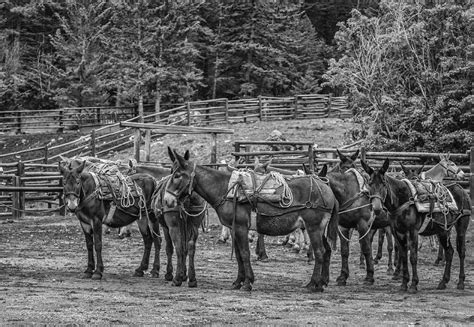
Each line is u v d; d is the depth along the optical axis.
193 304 13.86
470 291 16.84
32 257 20.69
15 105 56.03
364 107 33.56
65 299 14.07
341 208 17.55
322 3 69.19
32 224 28.91
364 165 16.11
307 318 12.75
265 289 16.06
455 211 17.11
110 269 18.77
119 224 17.58
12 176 31.34
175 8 52.88
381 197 15.88
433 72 31.50
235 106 48.16
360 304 14.41
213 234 26.61
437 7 31.73
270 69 58.78
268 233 16.02
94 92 53.91
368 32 34.09
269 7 58.56
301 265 20.38
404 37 32.16
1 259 20.14
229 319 12.52
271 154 28.19
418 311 13.82
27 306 13.30
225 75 60.47
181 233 16.52
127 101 56.81
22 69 58.78
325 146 39.28
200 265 19.81
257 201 15.79
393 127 31.78
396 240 16.67
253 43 58.19
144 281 16.92
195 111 47.16
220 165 27.48
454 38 31.64
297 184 16.08
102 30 53.53
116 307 13.37
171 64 52.97
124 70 51.41
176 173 15.89
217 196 15.93
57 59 59.09
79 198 16.89
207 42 60.16
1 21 56.12
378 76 32.91
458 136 29.86
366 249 17.55
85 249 22.70
